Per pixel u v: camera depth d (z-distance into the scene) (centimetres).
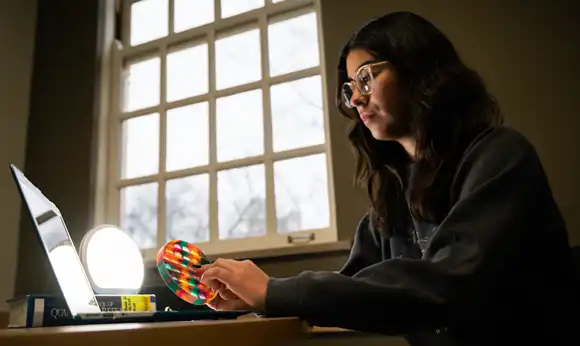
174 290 79
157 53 238
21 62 246
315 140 195
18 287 218
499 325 69
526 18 156
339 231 165
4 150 229
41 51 251
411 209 85
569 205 138
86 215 215
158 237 211
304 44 207
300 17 211
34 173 232
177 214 212
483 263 57
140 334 36
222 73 223
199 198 211
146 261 189
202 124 221
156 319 65
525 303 68
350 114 107
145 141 231
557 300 70
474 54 160
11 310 65
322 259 161
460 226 61
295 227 189
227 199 204
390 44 86
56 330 34
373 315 54
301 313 56
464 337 72
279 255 166
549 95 147
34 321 60
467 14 165
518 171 66
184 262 83
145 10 249
